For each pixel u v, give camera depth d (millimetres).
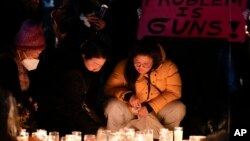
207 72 7938
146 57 6816
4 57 5523
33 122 6344
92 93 7148
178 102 7020
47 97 6652
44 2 7730
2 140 5012
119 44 7613
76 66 6703
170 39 7746
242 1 6816
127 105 6953
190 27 6887
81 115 6602
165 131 6262
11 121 5152
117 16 7590
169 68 7043
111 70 7496
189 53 7891
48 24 7574
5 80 5355
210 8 6863
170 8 6918
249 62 7352
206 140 5035
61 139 6105
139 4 7570
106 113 6926
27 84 6211
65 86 6582
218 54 7789
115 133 6039
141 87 7035
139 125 6910
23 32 5957
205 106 7684
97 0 7285
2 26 6492
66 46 6992
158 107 6973
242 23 6816
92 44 6586
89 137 5953
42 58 6891
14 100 5277
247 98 7254
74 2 7164
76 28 7121
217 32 6844
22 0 6711
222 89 7773
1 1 6547
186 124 7562
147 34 6941
